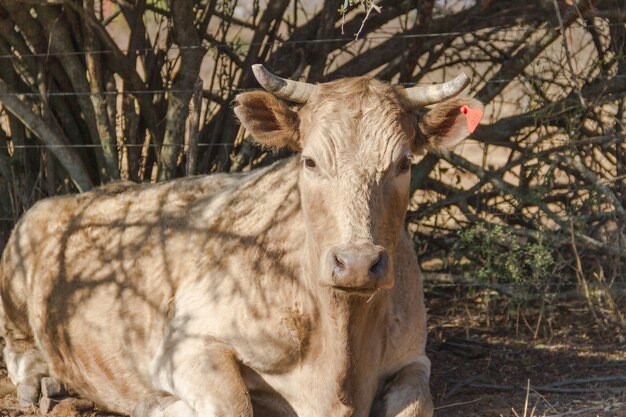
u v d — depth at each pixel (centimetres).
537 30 896
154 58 926
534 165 898
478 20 965
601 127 906
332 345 551
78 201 738
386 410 576
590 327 860
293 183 625
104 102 862
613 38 917
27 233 746
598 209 883
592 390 704
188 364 581
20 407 708
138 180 923
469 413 669
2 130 918
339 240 494
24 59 870
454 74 1175
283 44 966
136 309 661
